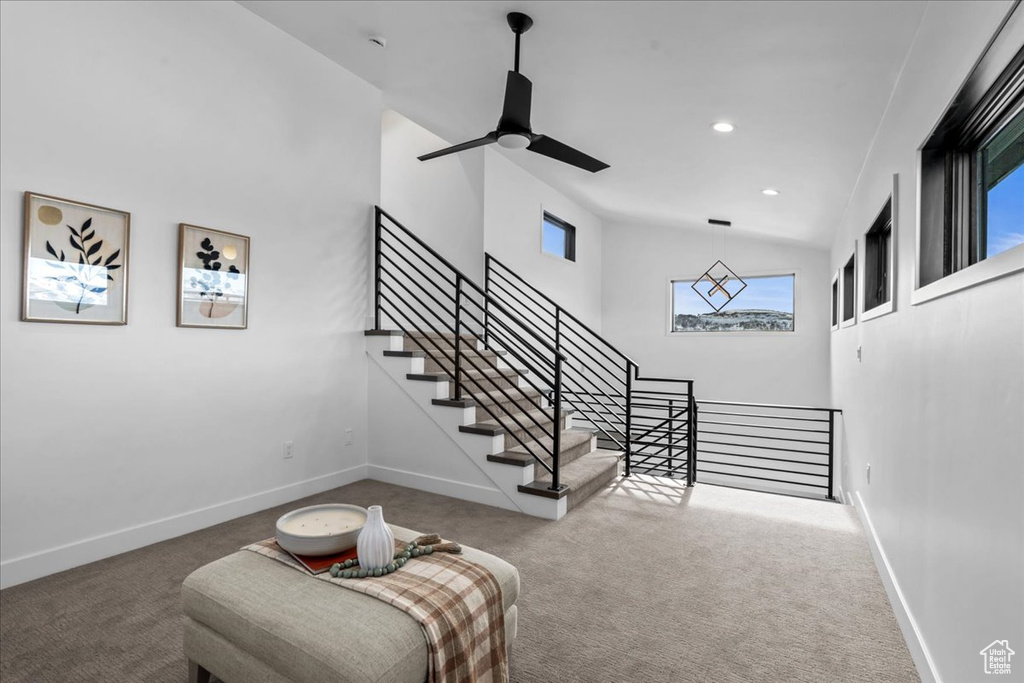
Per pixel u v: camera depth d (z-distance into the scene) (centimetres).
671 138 388
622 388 770
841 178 397
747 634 204
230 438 320
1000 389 127
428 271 552
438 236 550
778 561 272
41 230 240
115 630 201
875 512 286
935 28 188
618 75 310
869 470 310
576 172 544
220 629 148
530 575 253
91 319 257
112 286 265
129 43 272
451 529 311
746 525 324
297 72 358
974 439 144
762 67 269
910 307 216
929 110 193
